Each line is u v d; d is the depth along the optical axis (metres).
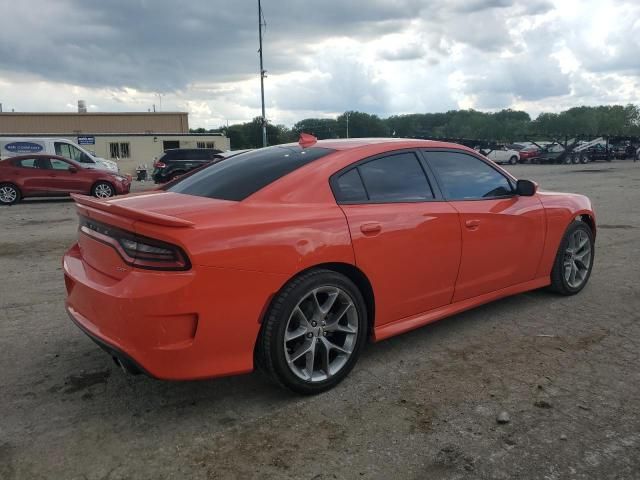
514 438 2.78
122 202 3.38
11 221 11.11
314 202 3.29
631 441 2.73
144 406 3.16
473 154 4.37
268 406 3.14
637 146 41.28
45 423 2.97
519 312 4.69
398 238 3.53
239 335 2.91
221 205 3.08
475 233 4.04
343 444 2.74
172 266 2.72
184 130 56.94
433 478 2.47
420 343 4.03
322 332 3.25
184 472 2.54
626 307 4.80
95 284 2.98
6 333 4.30
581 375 3.47
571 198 5.09
